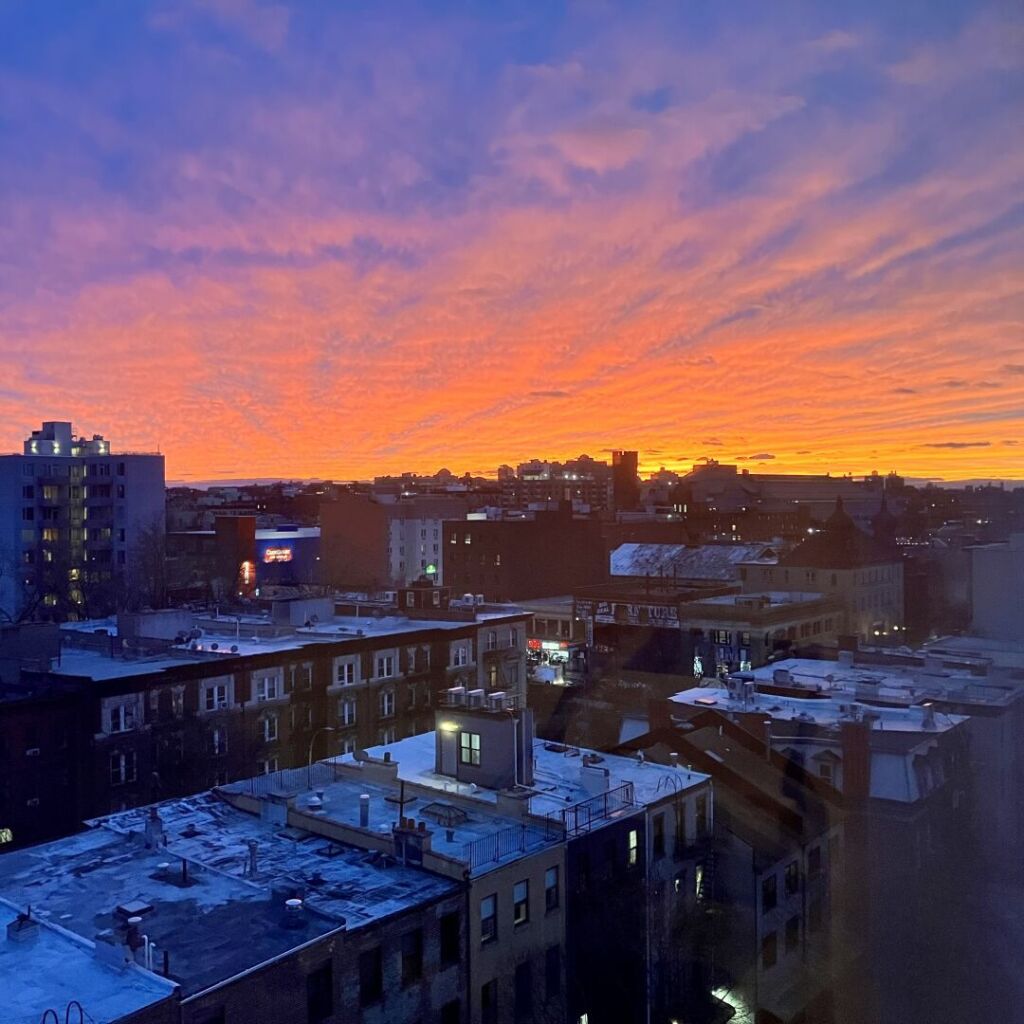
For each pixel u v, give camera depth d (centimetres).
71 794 3859
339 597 8281
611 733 4209
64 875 2228
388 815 2684
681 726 3316
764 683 3919
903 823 2834
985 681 3559
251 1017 1748
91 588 9250
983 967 2548
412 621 6019
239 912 2016
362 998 1989
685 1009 2647
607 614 7144
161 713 4212
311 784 2981
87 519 9894
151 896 2097
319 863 2370
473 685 5747
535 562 10031
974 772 3169
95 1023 1540
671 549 8594
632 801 2744
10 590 9362
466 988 2200
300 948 1848
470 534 10381
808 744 3098
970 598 4050
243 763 4478
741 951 2752
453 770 2978
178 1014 1628
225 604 7562
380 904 2114
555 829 2528
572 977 2447
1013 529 3834
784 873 2867
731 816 2953
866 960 2719
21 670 4253
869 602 5616
